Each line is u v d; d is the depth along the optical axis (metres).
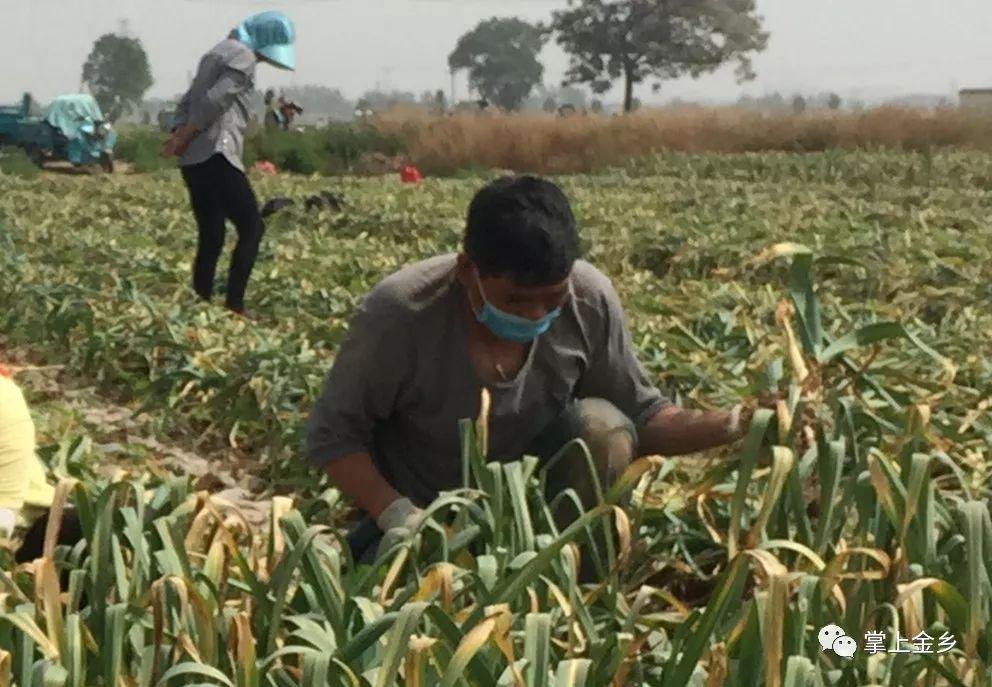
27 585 3.65
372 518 4.31
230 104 9.90
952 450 4.96
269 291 11.05
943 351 6.86
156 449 7.02
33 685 3.09
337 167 40.81
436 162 40.97
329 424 4.24
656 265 13.73
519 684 2.93
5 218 17.02
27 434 4.18
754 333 6.49
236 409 7.21
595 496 4.23
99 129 38.44
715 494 4.36
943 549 3.68
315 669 2.94
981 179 27.92
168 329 8.50
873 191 23.64
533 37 155.38
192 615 3.33
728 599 3.10
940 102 41.59
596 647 3.25
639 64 91.94
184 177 10.12
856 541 3.82
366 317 4.17
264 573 3.83
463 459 3.83
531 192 3.72
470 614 3.16
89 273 11.41
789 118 40.16
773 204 19.08
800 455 3.99
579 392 4.48
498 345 4.21
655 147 39.78
